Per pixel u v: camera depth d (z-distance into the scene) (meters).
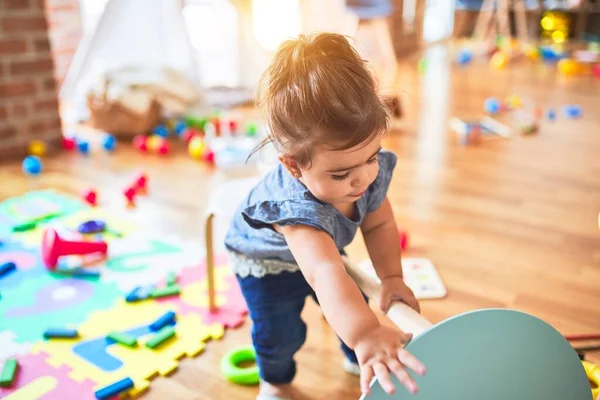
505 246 1.62
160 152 2.48
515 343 0.70
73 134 2.74
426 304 1.33
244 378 1.10
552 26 5.79
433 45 5.68
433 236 1.68
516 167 2.28
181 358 1.17
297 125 0.70
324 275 0.75
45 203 1.95
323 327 1.27
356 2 4.09
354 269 0.88
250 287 1.00
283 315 1.00
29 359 1.16
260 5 3.97
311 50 0.72
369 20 4.24
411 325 0.76
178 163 2.37
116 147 2.58
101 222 1.75
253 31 3.26
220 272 1.49
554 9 5.72
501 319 0.68
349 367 1.13
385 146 2.56
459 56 4.88
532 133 2.75
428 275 1.45
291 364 1.06
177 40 2.88
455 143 2.60
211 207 1.28
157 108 2.76
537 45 5.51
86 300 1.37
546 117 3.05
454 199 1.96
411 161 2.36
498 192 2.02
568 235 1.68
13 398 1.05
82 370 1.13
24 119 2.44
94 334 1.24
